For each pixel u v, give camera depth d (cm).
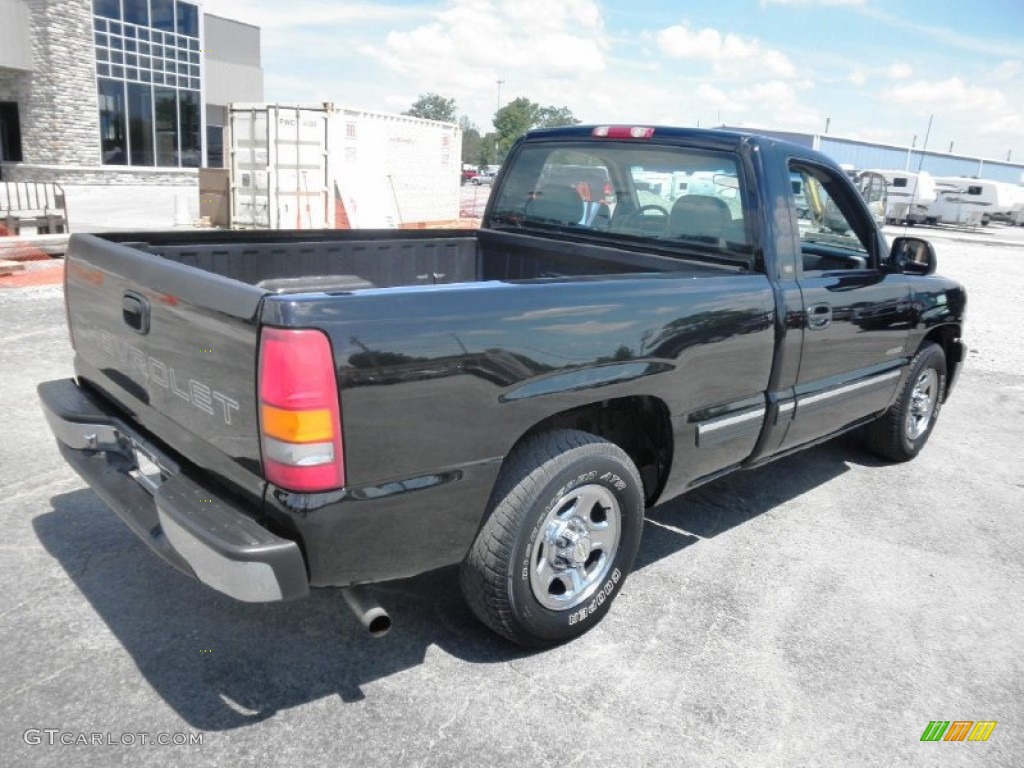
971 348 942
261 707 259
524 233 456
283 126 1482
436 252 458
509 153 465
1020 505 470
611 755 247
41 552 346
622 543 307
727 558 381
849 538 411
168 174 2861
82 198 2266
